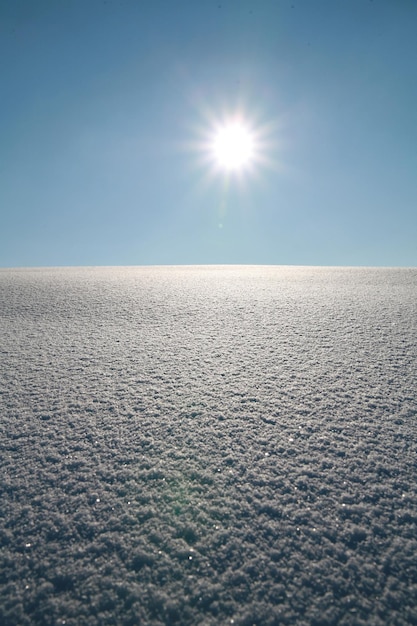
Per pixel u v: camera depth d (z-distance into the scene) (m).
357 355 3.53
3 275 10.62
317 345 3.87
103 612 1.17
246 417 2.35
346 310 5.55
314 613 1.17
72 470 1.84
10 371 3.18
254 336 4.26
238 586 1.25
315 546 1.40
